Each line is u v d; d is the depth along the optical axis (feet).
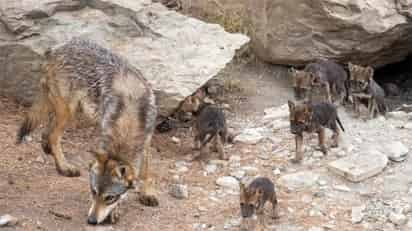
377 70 53.83
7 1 40.52
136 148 29.32
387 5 45.98
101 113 30.86
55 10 40.83
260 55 49.73
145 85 31.37
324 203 31.86
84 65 32.27
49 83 33.32
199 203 32.17
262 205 29.50
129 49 40.37
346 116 42.68
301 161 35.83
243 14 50.31
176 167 35.83
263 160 36.47
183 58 40.19
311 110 35.06
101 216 27.78
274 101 45.03
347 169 33.81
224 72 47.50
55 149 33.63
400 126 39.99
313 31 46.52
